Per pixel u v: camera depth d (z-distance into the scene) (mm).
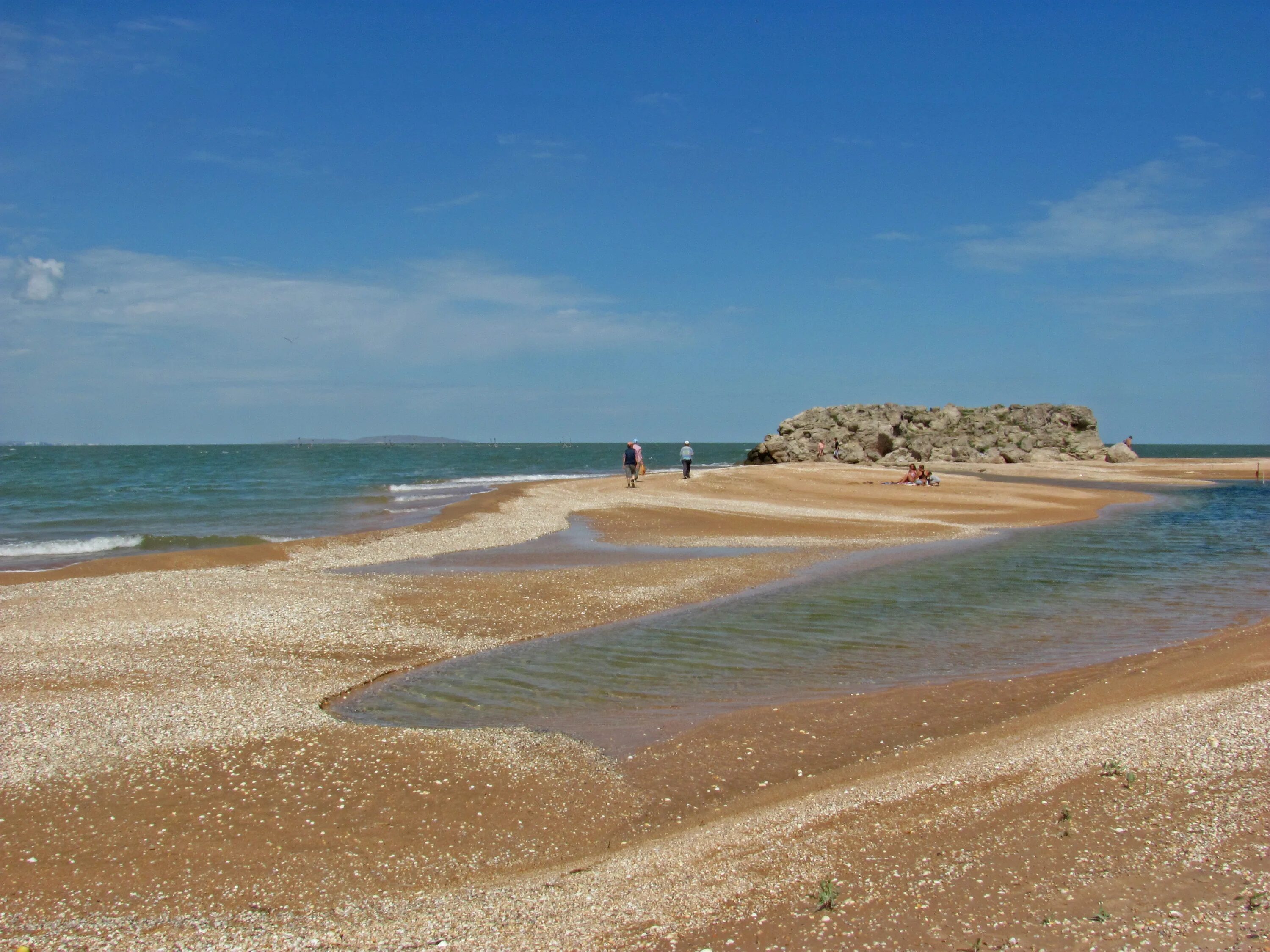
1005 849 5930
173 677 12453
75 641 14523
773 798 8062
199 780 8531
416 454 179250
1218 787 6641
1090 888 5223
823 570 22312
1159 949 4469
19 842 7203
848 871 5844
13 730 9883
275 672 12820
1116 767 7316
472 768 8938
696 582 20438
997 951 4586
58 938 5699
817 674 12617
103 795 8164
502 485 57906
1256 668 10922
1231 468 79812
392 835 7434
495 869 6871
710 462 123812
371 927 5777
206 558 23672
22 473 84125
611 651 14203
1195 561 24016
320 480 71938
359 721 10758
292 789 8344
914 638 14898
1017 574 21766
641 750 9508
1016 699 11008
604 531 30344
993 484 52719
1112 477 68875
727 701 11391
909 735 9773
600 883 6223
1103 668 12328
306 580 20469
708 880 6012
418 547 26422
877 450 81500
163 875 6688
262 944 5555
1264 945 4383
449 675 12828
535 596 18688
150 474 82688
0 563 25484
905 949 4719
